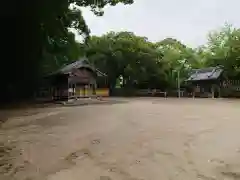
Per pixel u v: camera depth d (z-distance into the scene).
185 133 8.41
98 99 29.34
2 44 23.62
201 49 57.12
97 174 5.14
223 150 6.41
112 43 48.88
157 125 10.02
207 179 4.72
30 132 9.41
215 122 10.46
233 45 39.66
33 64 26.38
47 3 20.98
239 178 4.70
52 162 5.98
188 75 51.62
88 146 7.22
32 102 24.70
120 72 48.38
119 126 10.03
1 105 21.53
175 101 27.53
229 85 42.31
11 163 5.99
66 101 26.00
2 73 24.67
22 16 21.67
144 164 5.63
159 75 48.22
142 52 47.91
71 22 28.47
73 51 35.91
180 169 5.27
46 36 28.03
